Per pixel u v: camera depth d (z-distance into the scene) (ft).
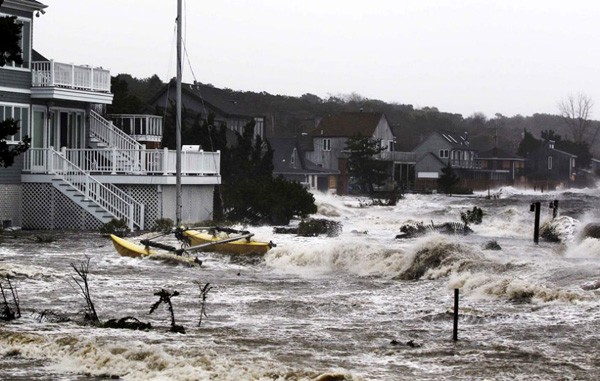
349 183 482.28
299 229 177.27
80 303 93.86
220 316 88.69
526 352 72.54
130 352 68.39
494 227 205.98
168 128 240.12
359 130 512.63
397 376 64.39
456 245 126.00
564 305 93.97
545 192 520.01
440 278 118.83
